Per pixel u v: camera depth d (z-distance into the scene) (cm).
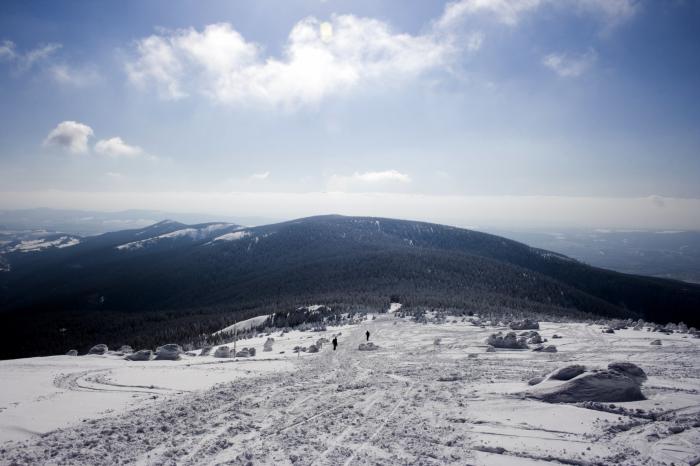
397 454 1295
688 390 2042
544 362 3186
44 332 16338
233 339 6556
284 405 1895
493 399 1942
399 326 6450
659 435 1430
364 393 2145
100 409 1802
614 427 1502
